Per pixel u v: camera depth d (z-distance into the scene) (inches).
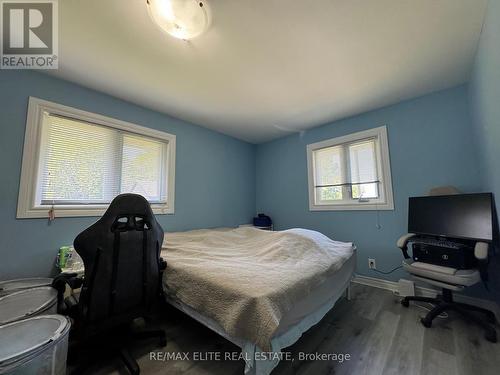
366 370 52.2
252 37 62.9
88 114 88.5
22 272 71.2
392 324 71.9
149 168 109.1
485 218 71.9
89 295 47.0
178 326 72.9
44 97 78.6
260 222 147.4
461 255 70.7
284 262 66.3
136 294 53.2
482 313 75.4
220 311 48.0
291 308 48.4
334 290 71.6
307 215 134.6
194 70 78.4
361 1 52.4
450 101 91.2
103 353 53.2
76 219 82.9
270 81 85.8
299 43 65.7
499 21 47.4
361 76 83.3
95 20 56.7
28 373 36.0
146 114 107.4
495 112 57.4
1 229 68.4
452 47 68.5
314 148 133.8
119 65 75.2
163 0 50.8
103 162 93.5
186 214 120.6
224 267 59.9
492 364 53.2
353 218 115.3
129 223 53.2
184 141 122.8
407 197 99.4
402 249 85.7
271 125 131.3
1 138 69.7
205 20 56.0
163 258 70.9
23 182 72.4
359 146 117.3
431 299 80.7
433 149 94.1
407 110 101.2
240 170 154.6
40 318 46.3
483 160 75.3
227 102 102.8
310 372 51.8
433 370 51.8
